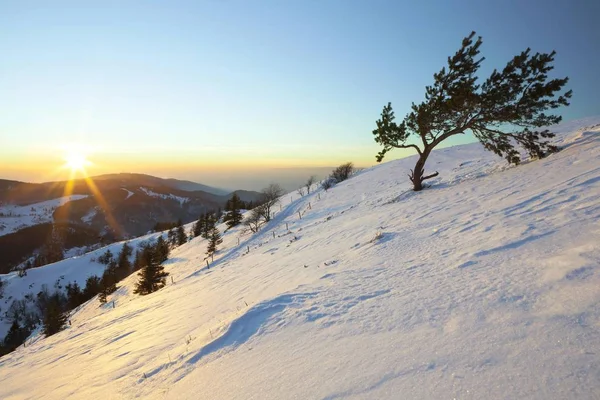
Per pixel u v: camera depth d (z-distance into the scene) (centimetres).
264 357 354
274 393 270
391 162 5700
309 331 387
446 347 259
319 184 6272
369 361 272
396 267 583
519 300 309
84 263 12000
